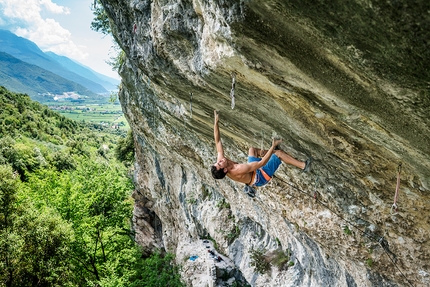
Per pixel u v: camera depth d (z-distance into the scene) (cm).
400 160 452
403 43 263
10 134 6012
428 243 573
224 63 452
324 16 285
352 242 695
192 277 1581
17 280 1636
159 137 1423
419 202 518
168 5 510
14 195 1725
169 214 2108
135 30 692
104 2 764
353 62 315
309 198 749
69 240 1838
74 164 5450
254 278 1312
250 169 520
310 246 938
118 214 2428
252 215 1300
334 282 916
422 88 295
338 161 556
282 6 303
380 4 243
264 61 398
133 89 1309
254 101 536
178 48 563
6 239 1565
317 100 422
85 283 2127
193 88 636
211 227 1599
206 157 1180
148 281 1794
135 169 2298
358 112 394
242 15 344
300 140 574
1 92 7750
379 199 580
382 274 707
